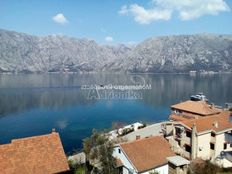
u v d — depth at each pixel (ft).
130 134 318.45
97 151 165.07
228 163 190.29
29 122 472.03
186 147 209.97
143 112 564.71
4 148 127.03
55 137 140.15
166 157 181.88
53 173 128.16
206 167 181.47
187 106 314.76
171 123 241.76
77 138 372.58
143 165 169.78
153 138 193.06
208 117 229.45
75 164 175.01
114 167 163.12
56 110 588.50
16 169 122.72
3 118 502.38
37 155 130.52
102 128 421.59
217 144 207.92
